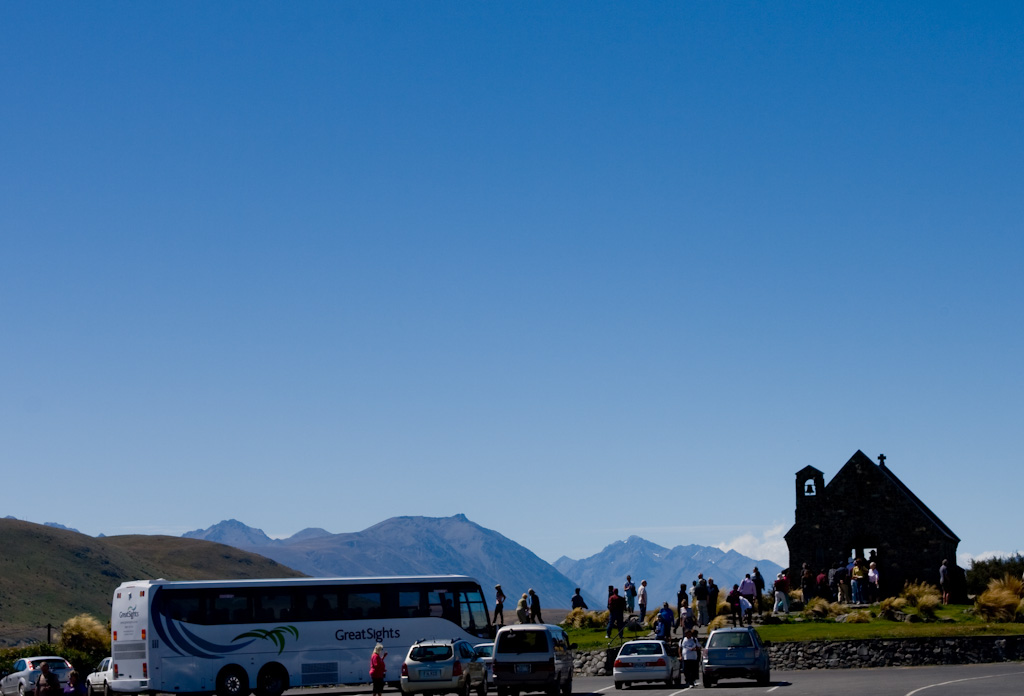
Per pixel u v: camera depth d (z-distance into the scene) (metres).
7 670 57.47
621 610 53.25
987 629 48.66
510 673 36.34
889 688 34.09
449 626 42.38
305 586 41.12
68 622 66.81
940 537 68.56
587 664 51.03
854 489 71.12
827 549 71.06
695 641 43.09
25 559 199.88
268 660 39.91
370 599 41.78
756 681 40.62
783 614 56.31
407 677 36.31
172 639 39.16
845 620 53.66
